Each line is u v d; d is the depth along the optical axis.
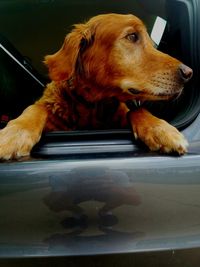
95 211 0.70
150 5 0.81
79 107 0.79
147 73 0.77
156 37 0.81
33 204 0.70
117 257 0.71
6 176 0.70
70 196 0.70
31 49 0.82
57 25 0.82
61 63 0.79
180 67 0.77
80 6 0.81
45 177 0.70
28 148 0.73
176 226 0.72
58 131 0.76
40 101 0.80
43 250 0.71
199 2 0.81
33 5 0.82
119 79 0.77
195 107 0.77
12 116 0.82
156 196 0.71
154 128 0.75
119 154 0.72
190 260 0.73
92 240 0.71
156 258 0.72
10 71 0.81
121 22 0.77
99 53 0.76
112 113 0.79
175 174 0.71
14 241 0.71
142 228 0.71
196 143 0.74
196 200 0.72
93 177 0.70
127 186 0.70
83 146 0.73
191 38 0.80
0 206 0.71
